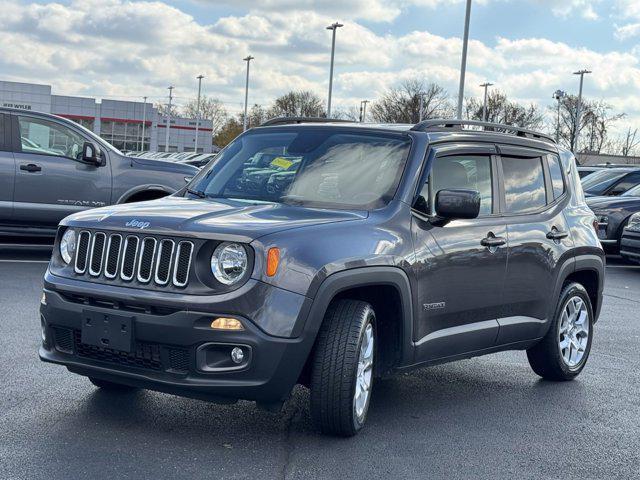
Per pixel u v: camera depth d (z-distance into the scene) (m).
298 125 5.81
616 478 4.43
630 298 11.30
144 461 4.21
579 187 6.90
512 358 7.33
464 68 33.66
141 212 4.61
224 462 4.26
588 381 6.61
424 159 5.29
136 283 4.37
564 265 6.31
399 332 4.94
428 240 5.08
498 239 5.64
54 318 4.55
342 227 4.64
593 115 76.00
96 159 11.11
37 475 3.93
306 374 4.75
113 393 5.37
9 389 5.36
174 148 98.06
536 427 5.28
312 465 4.31
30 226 11.02
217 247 4.29
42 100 82.88
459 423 5.26
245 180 5.45
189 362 4.26
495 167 5.89
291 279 4.29
